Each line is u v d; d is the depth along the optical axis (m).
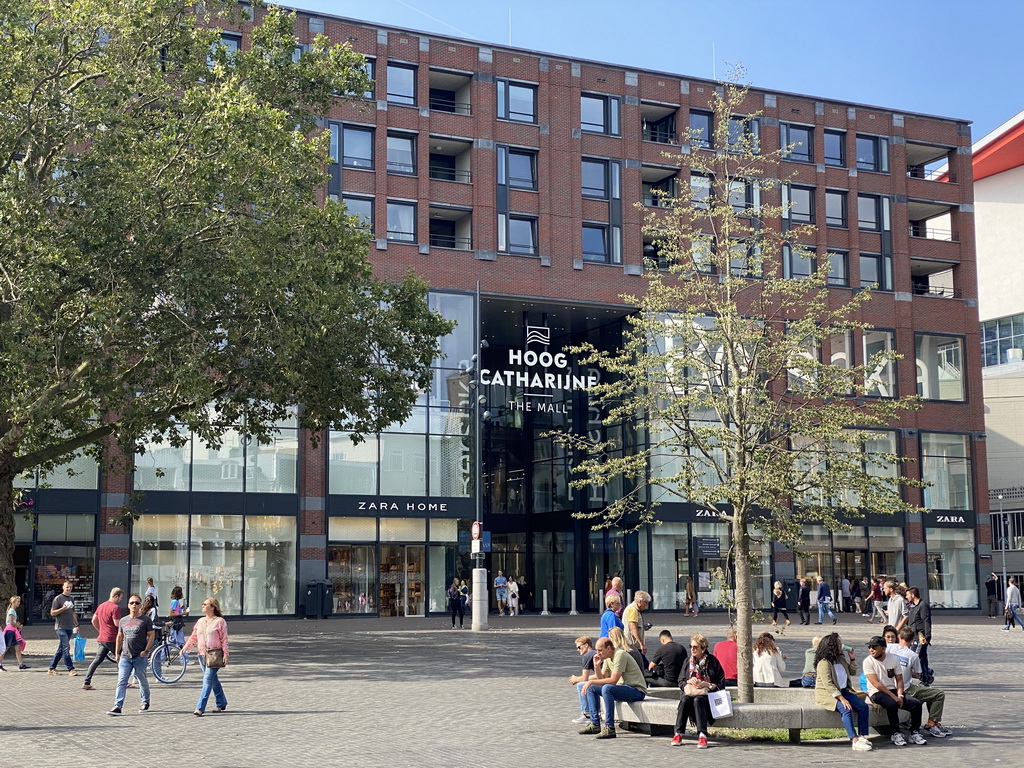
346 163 50.00
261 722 16.97
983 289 85.94
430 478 50.22
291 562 47.75
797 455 18.72
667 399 20.05
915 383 59.69
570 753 14.50
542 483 60.00
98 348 26.34
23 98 26.09
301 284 26.69
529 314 54.94
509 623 45.53
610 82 54.97
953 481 59.75
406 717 17.59
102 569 44.12
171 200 26.55
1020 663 27.27
